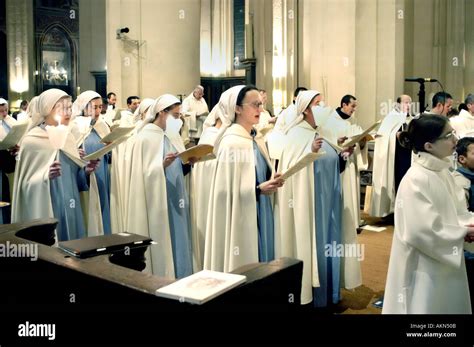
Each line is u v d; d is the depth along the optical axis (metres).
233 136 3.66
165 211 4.38
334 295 4.39
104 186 5.01
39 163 4.22
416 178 2.76
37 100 4.39
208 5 21.19
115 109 10.25
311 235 4.18
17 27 21.86
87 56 20.20
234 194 3.56
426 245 2.68
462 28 10.34
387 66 9.12
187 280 2.05
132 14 10.96
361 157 6.59
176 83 11.05
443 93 6.56
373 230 7.16
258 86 13.67
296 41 11.83
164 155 4.48
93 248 2.56
